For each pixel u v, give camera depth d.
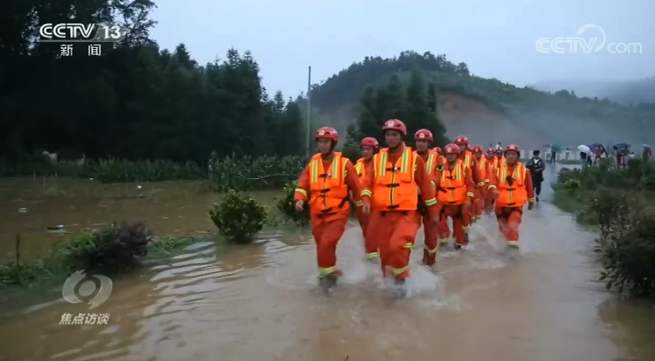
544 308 6.53
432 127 37.84
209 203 18.20
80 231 12.09
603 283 7.65
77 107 34.53
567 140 70.50
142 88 37.06
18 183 26.02
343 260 9.19
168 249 9.98
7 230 12.26
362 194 7.53
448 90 74.94
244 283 7.74
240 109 37.91
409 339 5.55
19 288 7.46
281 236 11.53
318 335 5.69
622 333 5.68
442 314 6.34
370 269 8.48
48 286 7.59
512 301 6.83
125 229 8.78
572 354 5.15
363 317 6.25
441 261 9.23
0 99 32.97
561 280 7.86
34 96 34.25
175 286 7.60
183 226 12.96
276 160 25.91
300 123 41.78
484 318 6.18
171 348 5.41
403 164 7.41
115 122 37.00
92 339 5.70
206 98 37.03
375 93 40.47
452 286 7.57
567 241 11.10
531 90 87.19
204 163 35.44
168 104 37.22
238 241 10.69
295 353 5.23
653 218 7.13
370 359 5.07
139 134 37.06
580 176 22.56
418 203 8.47
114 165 28.70
